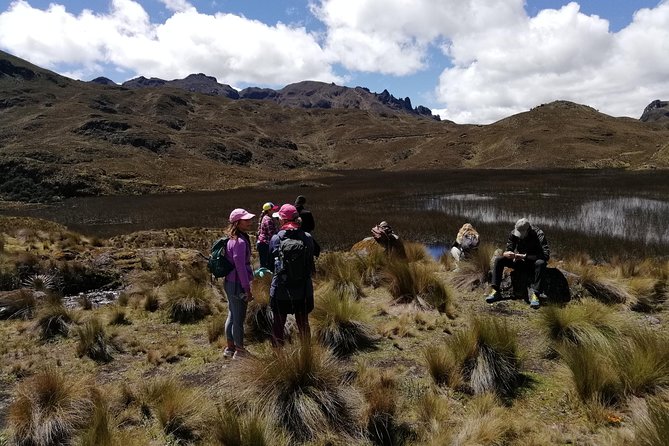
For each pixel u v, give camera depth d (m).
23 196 54.56
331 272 9.16
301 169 128.00
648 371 4.50
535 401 4.61
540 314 6.87
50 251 11.67
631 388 4.46
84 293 10.03
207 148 115.88
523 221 7.71
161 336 6.92
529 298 7.58
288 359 4.58
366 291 8.75
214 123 159.50
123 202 51.16
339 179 89.56
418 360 5.66
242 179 82.88
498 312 7.23
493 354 5.03
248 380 4.62
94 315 7.90
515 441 3.95
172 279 10.18
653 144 114.31
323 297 6.70
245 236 5.71
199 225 33.12
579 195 41.44
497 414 4.30
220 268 5.62
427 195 47.28
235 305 5.70
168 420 4.26
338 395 4.44
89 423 4.17
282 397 4.41
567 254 18.89
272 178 89.94
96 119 114.38
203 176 82.00
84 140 99.38
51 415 4.18
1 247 10.61
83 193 58.69
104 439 3.81
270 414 4.24
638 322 6.67
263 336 6.67
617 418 4.17
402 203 40.75
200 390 4.86
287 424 4.24
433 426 4.12
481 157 127.62
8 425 4.28
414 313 7.23
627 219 27.48
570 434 4.02
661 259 17.05
